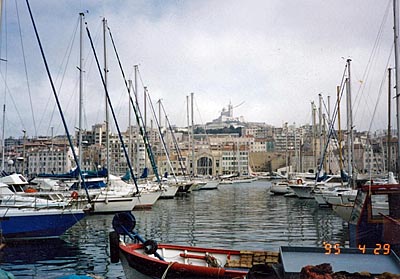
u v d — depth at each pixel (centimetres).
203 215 3512
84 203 2764
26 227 2123
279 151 18775
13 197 2386
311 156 11550
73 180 3800
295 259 947
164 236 2406
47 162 10556
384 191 1314
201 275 1123
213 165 16512
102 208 3344
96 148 10475
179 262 1230
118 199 3381
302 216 3416
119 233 1381
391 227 1205
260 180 13725
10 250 1973
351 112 4194
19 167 10462
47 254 1898
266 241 2239
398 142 2228
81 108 3316
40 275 1552
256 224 2927
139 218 3300
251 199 5366
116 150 11738
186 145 17375
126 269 1310
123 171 11612
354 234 1393
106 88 3541
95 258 1820
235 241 2238
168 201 5056
